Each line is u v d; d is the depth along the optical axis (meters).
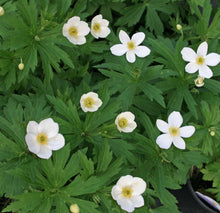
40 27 0.51
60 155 0.45
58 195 0.46
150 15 0.64
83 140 0.51
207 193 0.67
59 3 0.54
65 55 0.51
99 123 0.49
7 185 0.47
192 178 0.68
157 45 0.55
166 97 0.56
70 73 0.59
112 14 0.67
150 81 0.57
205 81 0.56
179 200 0.64
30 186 0.47
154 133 0.51
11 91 0.54
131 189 0.45
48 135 0.45
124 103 0.53
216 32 0.60
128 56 0.55
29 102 0.49
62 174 0.46
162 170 0.50
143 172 0.50
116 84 0.54
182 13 0.68
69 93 0.55
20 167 0.46
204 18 0.60
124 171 0.48
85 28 0.52
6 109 0.49
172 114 0.49
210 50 0.57
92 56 0.59
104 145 0.47
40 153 0.44
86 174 0.46
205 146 0.55
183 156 0.51
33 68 0.51
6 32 0.49
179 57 0.55
